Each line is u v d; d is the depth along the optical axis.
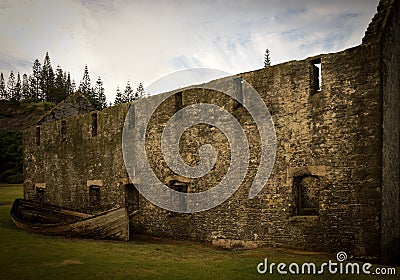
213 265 9.44
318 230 11.73
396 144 12.02
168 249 12.31
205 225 14.69
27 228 15.54
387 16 11.61
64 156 22.72
